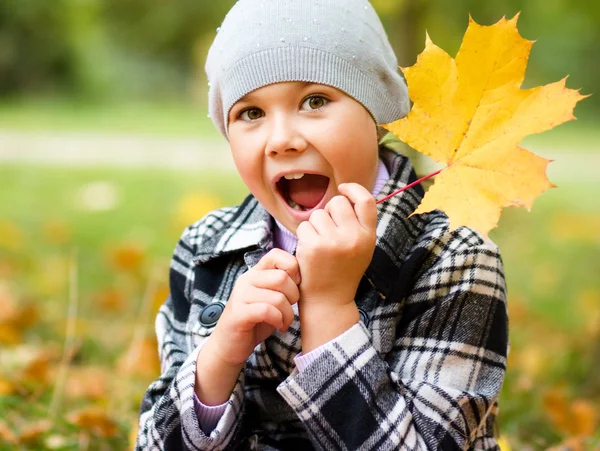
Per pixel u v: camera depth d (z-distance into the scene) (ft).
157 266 12.35
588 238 17.42
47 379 7.32
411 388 3.80
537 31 22.09
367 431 3.61
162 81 64.34
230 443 3.98
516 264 14.96
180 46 63.72
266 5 4.07
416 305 4.05
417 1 14.30
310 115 3.94
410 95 3.53
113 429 6.25
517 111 3.42
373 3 13.51
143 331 7.98
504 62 3.42
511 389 7.69
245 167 4.09
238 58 4.04
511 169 3.40
